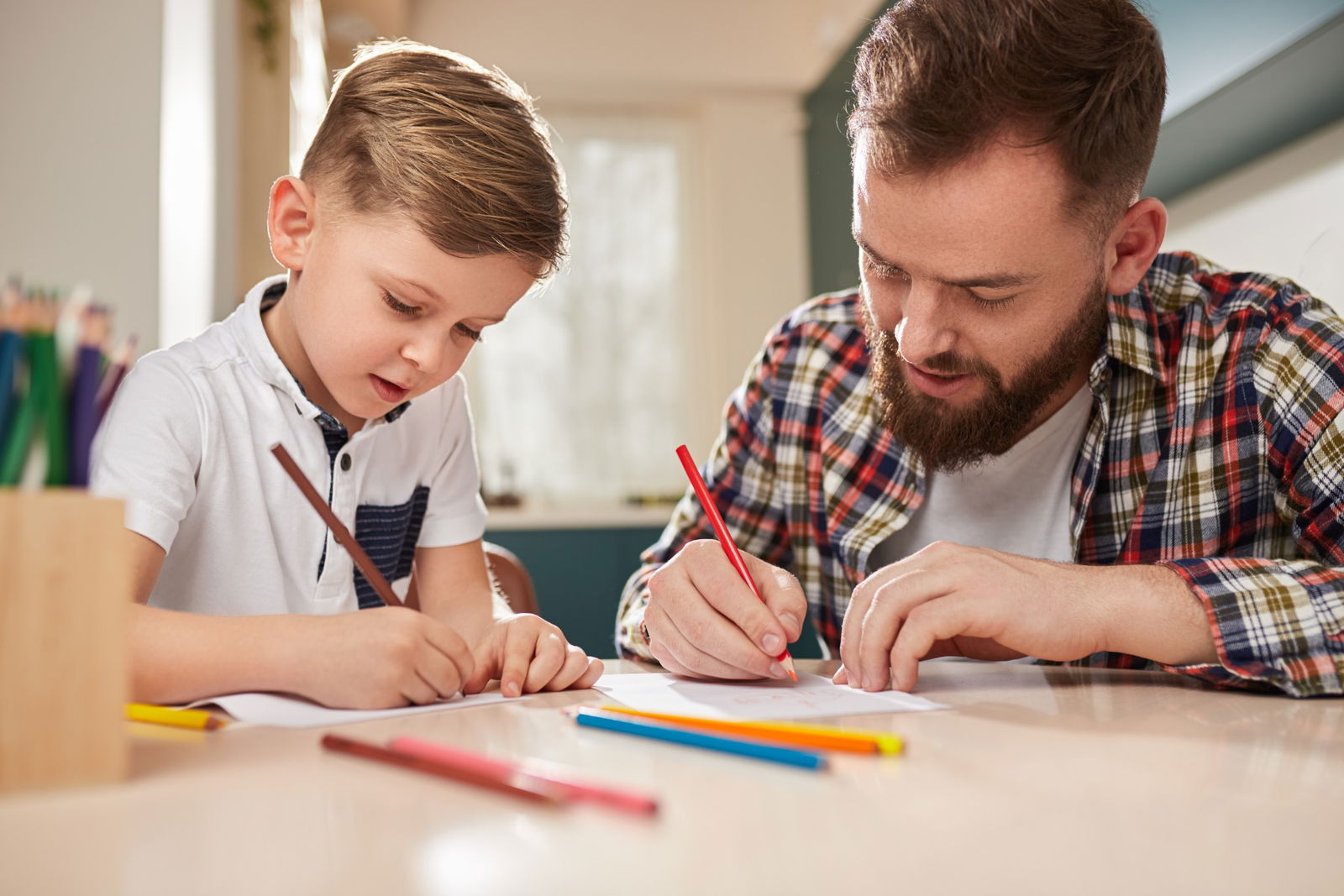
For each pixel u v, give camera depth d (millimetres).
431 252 880
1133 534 1074
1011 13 797
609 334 3889
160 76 1493
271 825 373
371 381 941
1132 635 750
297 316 961
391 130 906
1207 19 1646
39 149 1445
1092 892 315
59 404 469
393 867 327
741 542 1315
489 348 3809
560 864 331
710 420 3908
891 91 816
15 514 426
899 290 907
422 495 1153
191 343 992
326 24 3268
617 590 3283
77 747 430
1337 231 1665
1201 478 1049
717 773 468
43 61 1453
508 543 3234
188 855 340
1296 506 993
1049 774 468
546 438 3822
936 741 548
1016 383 904
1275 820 394
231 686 646
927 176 797
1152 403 1076
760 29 3902
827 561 1250
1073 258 844
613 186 3951
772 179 3971
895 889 313
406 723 604
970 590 745
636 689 776
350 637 656
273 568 984
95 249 1457
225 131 2076
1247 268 1907
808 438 1270
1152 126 872
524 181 923
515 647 777
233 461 965
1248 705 677
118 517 442
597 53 3805
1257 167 1878
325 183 936
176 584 958
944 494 1150
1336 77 1562
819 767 471
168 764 473
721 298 3902
